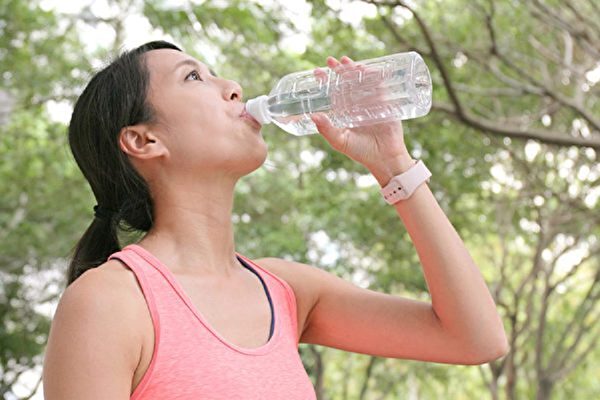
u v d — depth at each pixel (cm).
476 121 686
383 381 1520
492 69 801
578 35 755
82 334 167
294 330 198
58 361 167
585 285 1492
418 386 1573
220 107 194
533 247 1250
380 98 208
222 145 191
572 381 1520
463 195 1108
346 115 211
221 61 931
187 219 191
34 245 1294
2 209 1272
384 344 211
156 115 193
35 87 1098
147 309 173
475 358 204
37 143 1137
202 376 170
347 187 1053
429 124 906
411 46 686
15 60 1076
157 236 192
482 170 1030
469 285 202
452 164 1009
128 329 169
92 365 165
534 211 1170
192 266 188
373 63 213
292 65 886
